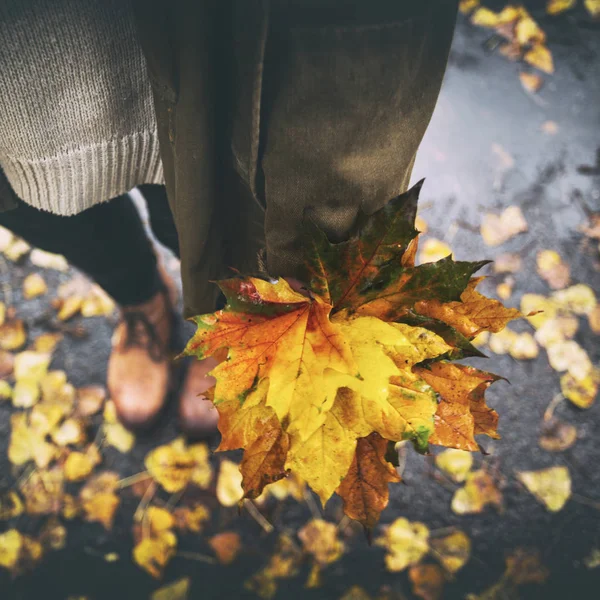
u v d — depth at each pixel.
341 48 0.57
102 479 1.20
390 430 0.57
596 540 1.16
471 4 1.61
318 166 0.62
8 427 1.23
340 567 1.14
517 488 1.19
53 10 0.67
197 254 0.79
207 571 1.14
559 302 1.33
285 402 0.56
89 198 0.85
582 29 1.59
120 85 0.76
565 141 1.48
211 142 0.70
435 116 1.50
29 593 1.13
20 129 0.75
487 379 0.62
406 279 0.61
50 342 1.30
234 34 0.60
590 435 1.23
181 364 1.26
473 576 1.13
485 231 1.39
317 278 0.61
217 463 1.21
